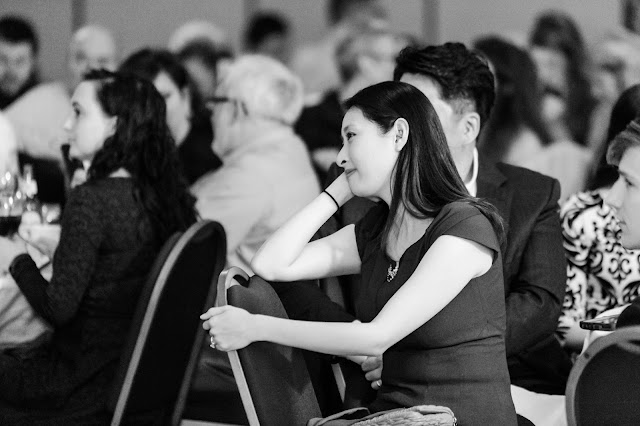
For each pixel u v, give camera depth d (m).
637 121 4.41
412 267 4.07
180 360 5.48
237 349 3.93
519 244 5.23
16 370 5.32
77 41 10.55
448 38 10.66
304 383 4.31
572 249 5.60
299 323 3.92
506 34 10.25
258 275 4.33
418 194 4.10
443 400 3.99
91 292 5.36
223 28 11.01
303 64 10.62
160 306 5.04
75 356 5.38
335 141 9.48
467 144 5.13
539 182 5.37
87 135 5.57
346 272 4.48
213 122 8.47
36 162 9.16
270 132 8.19
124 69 8.34
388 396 4.08
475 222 3.98
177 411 5.61
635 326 3.50
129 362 5.01
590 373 3.60
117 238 5.37
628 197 4.41
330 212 4.39
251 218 7.80
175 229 5.61
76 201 5.35
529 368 5.30
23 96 9.79
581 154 9.57
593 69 9.80
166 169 5.64
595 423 3.63
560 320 5.57
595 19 9.97
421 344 4.02
